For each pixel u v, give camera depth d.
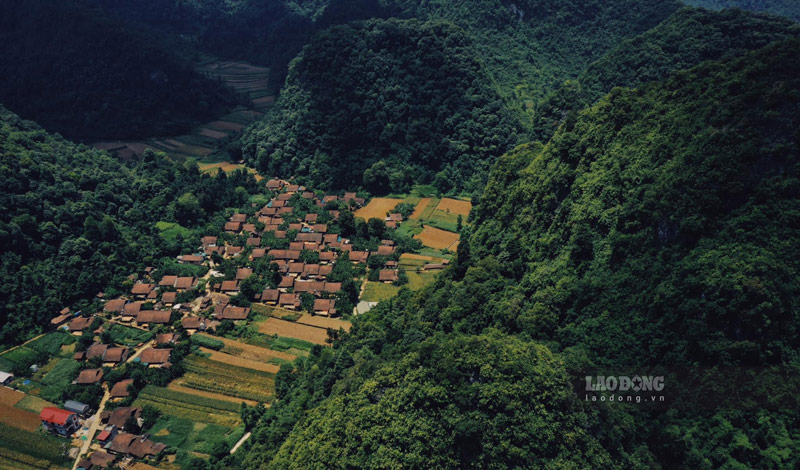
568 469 83.12
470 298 120.12
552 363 93.06
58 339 147.00
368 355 121.75
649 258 102.69
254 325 153.25
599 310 103.44
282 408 121.88
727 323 86.81
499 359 92.44
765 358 82.81
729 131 101.31
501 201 151.12
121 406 127.12
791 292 84.38
